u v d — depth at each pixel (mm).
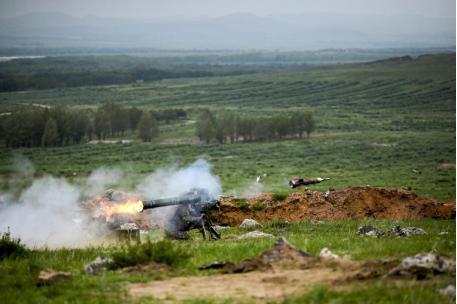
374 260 35188
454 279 31516
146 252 39406
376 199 89000
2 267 41531
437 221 77188
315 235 59844
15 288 35156
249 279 34062
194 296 31469
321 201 88062
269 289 32031
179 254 39812
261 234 61938
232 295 31344
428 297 29344
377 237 54938
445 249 42469
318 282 32312
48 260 44219
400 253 40875
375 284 31078
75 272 38688
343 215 87188
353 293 29984
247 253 43500
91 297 32000
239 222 85562
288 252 36812
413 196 90812
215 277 35219
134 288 33750
